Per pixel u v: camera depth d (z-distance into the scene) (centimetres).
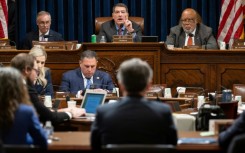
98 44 1031
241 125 520
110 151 477
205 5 1332
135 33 1112
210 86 1048
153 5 1330
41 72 902
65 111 718
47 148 536
